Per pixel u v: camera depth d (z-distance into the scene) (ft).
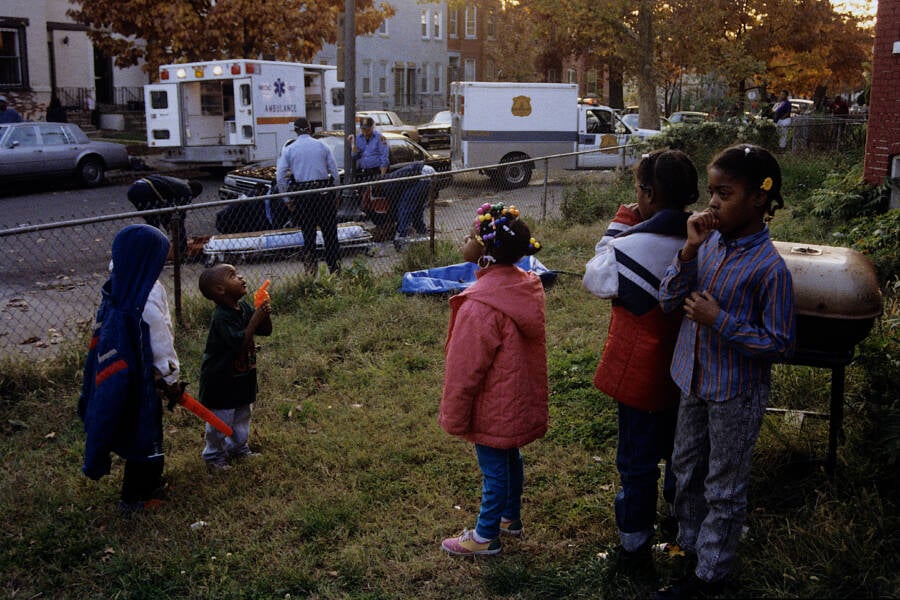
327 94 67.46
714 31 84.12
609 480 13.33
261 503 13.01
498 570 10.87
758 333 8.57
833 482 11.82
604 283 9.89
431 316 22.49
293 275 26.14
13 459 14.83
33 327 23.53
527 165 48.11
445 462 14.24
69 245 36.35
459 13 153.38
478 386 10.69
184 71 60.64
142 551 11.74
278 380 18.24
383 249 32.37
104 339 12.11
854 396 13.65
